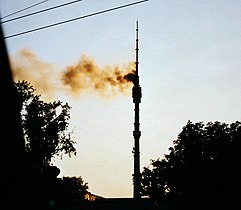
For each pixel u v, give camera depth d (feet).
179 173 138.51
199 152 139.54
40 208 61.52
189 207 134.82
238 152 134.82
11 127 73.82
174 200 136.98
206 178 134.31
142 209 104.58
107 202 104.27
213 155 138.31
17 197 86.89
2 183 85.51
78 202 103.19
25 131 173.47
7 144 78.23
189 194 135.64
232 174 132.46
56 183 56.54
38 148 171.73
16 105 70.33
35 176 89.92
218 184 132.57
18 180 87.10
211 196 132.57
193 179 135.64
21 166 86.74
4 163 83.82
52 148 175.32
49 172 55.52
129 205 104.63
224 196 131.44
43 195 57.98
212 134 140.97
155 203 107.34
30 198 87.71
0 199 85.40
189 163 138.41
